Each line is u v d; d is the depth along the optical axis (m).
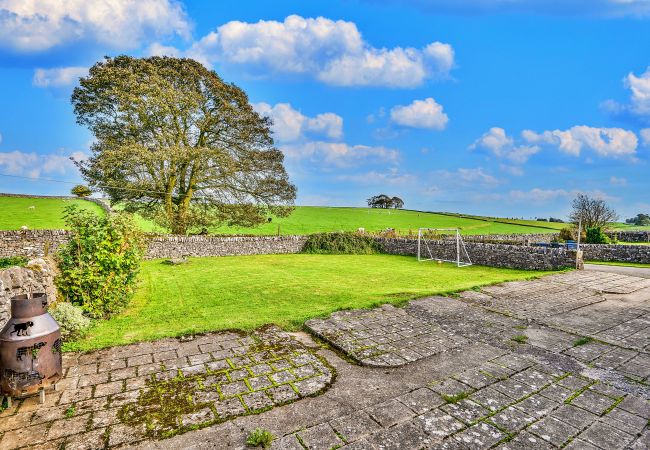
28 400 4.73
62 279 8.22
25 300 4.59
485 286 11.45
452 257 21.25
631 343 6.83
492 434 4.07
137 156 20.23
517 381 5.32
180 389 5.04
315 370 5.65
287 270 16.86
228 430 4.12
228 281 13.74
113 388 5.06
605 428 4.20
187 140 24.33
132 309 9.53
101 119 22.92
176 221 23.44
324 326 7.59
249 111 26.12
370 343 6.71
